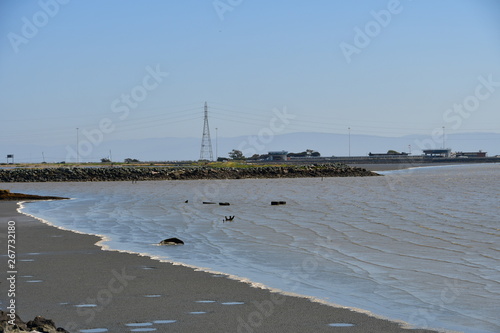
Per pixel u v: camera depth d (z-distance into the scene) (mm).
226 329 12695
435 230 31797
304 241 27219
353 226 33875
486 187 83688
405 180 114875
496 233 30375
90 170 123250
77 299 15312
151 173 124500
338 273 19344
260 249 24672
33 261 21078
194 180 120750
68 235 28938
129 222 35969
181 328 12750
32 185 99438
